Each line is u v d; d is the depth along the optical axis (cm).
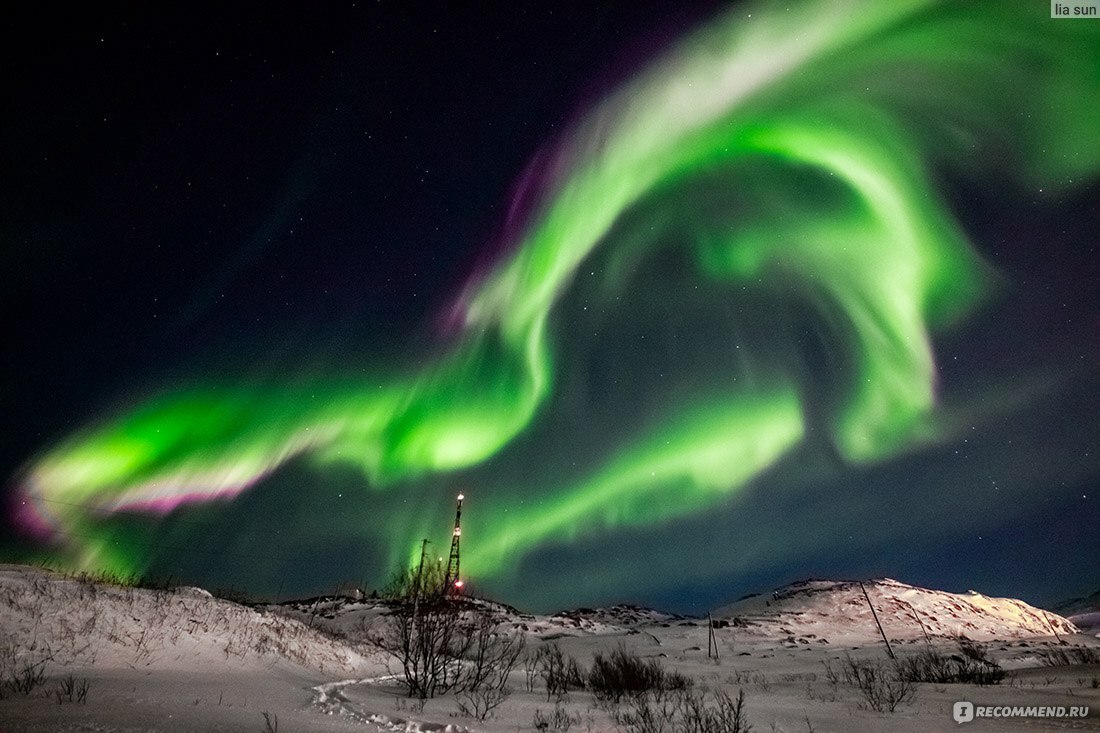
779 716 1209
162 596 2189
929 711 1273
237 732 786
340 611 5950
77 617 1750
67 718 802
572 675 2006
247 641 2055
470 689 1567
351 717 1029
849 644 5934
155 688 1204
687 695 1645
